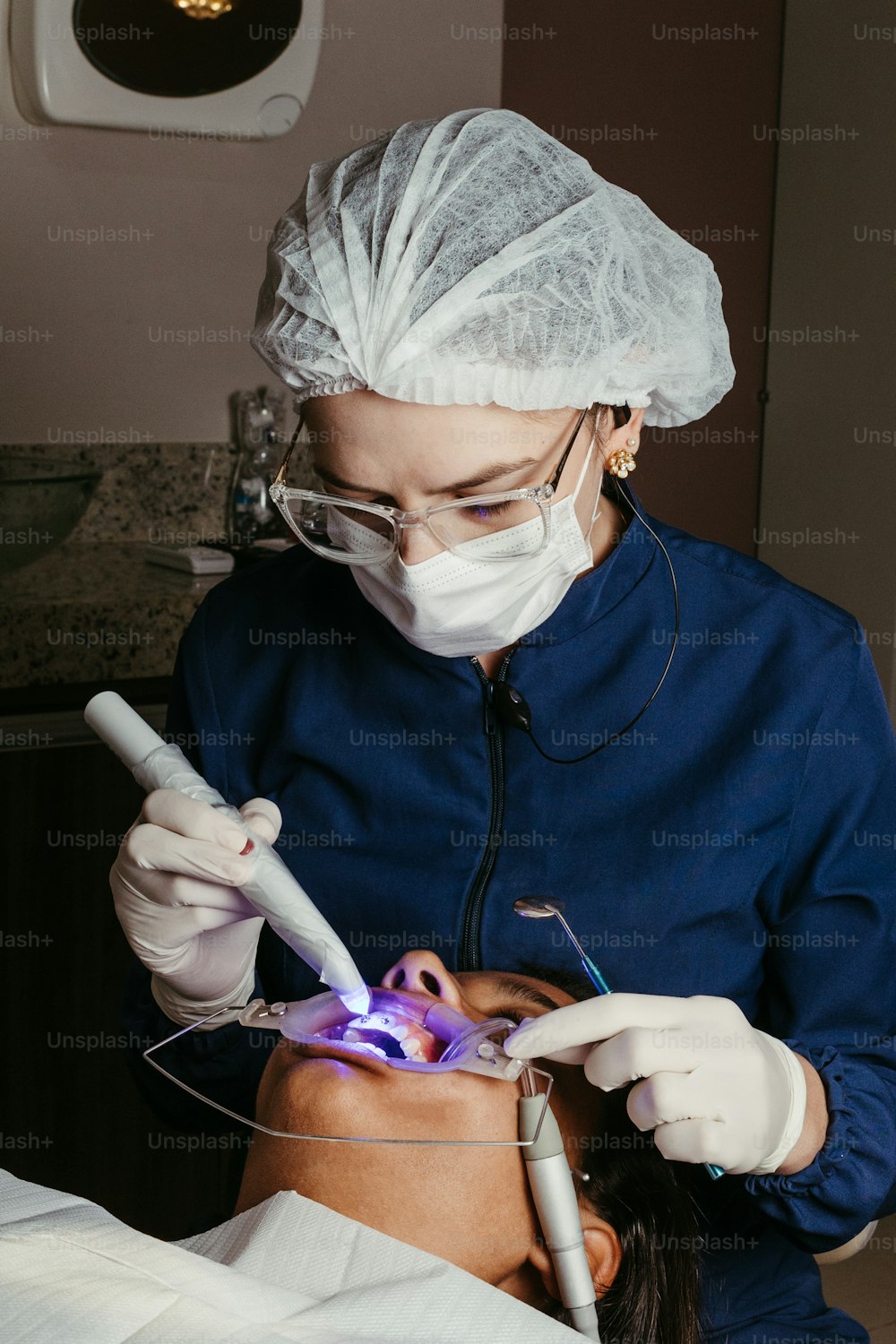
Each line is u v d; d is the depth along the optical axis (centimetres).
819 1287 122
